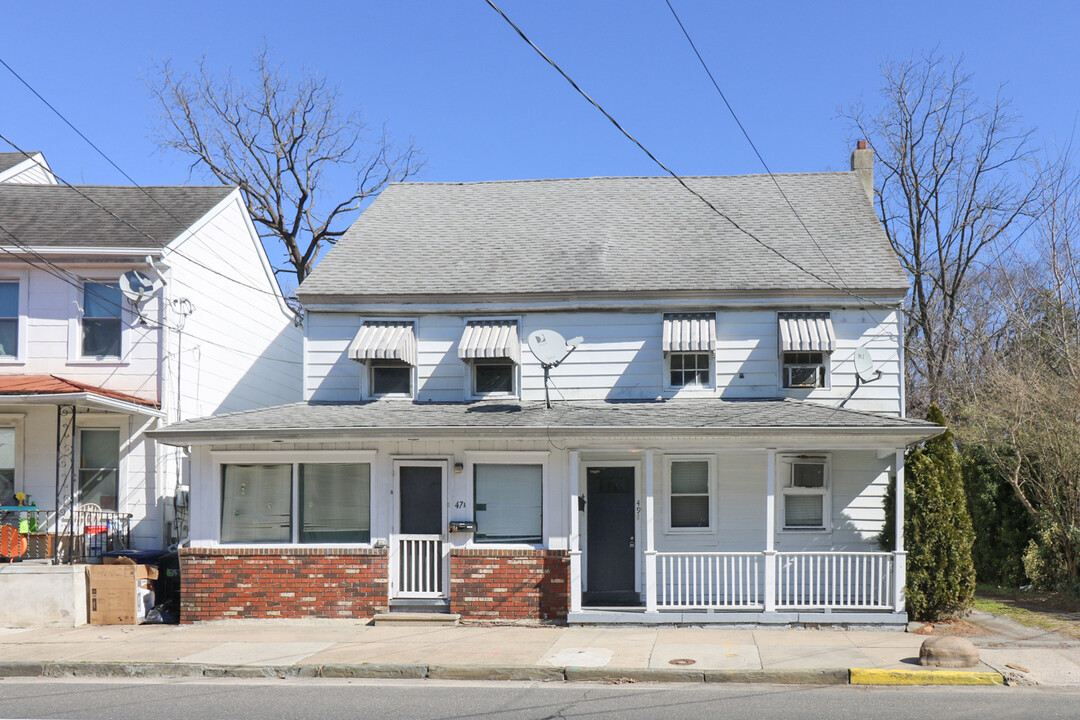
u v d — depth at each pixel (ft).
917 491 48.06
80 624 49.39
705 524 53.26
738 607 47.39
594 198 67.41
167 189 70.49
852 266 56.54
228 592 49.80
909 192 95.35
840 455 53.47
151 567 51.52
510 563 48.65
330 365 57.47
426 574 50.03
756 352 55.31
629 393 55.67
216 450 50.60
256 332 75.77
